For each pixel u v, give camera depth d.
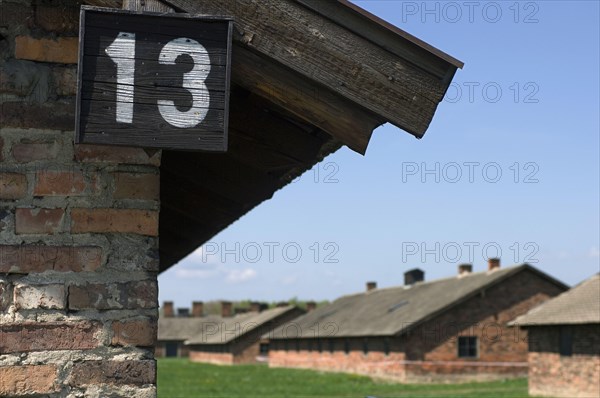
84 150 3.63
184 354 111.06
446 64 3.44
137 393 3.51
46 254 3.52
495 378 43.88
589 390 29.47
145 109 3.27
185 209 5.68
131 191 3.65
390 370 45.59
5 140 3.57
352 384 43.38
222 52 3.34
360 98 3.41
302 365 65.69
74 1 3.69
